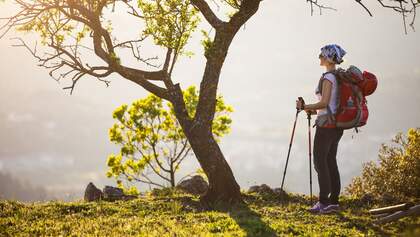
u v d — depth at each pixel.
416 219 10.22
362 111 10.70
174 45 13.62
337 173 11.31
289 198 13.66
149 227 10.20
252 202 13.15
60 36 14.23
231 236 9.23
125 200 13.81
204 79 13.20
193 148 12.95
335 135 10.93
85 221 11.10
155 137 22.41
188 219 10.99
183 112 13.26
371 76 10.75
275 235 9.43
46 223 10.99
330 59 10.96
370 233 9.61
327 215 11.02
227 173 12.84
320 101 10.80
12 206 12.55
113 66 13.37
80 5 13.43
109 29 14.12
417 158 14.97
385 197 13.00
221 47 13.15
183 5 13.69
